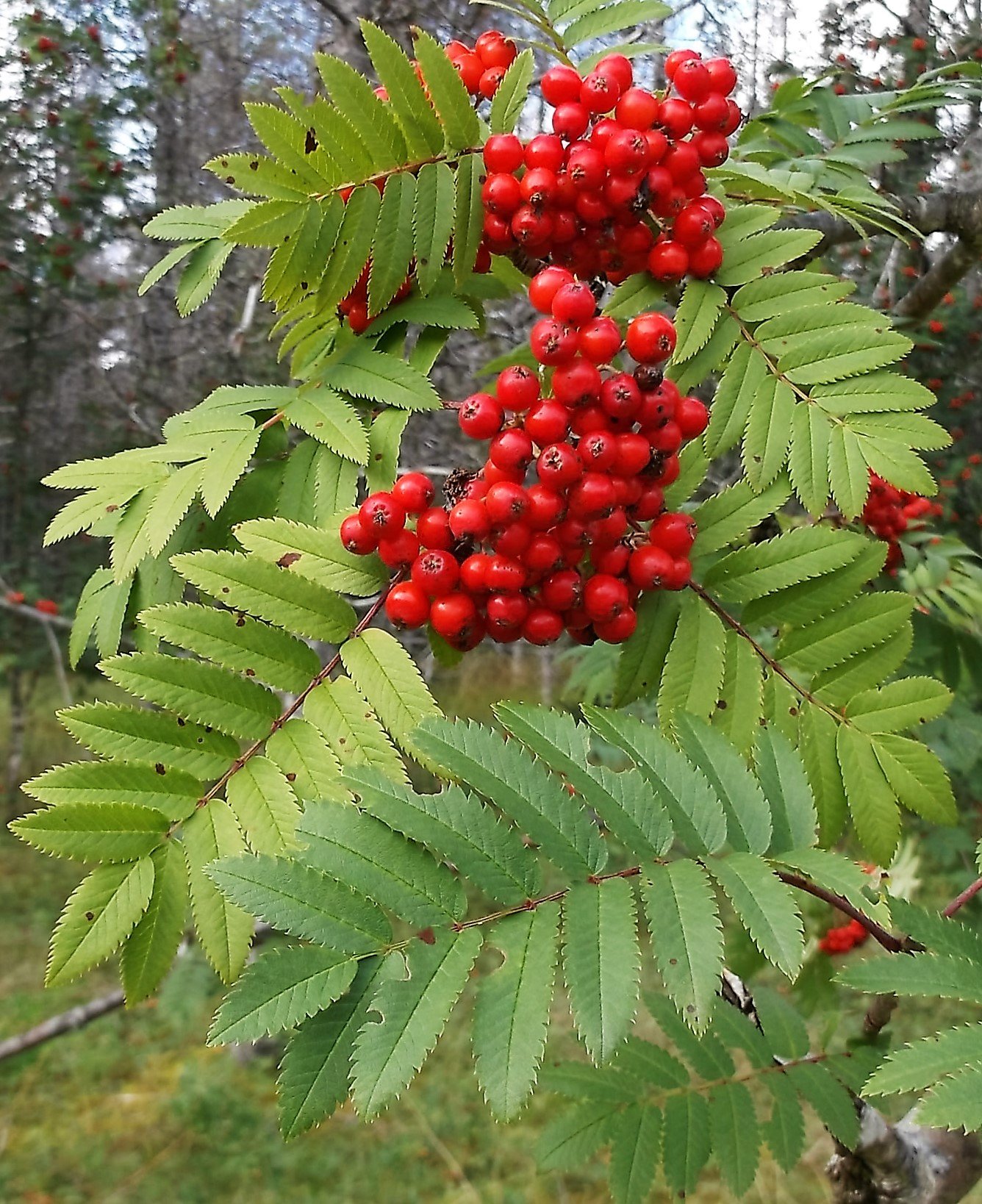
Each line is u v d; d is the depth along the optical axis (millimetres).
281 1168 796
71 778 170
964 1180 262
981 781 504
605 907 149
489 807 158
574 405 205
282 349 250
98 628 211
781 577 214
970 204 326
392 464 208
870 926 188
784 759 189
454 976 140
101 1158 806
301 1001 137
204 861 169
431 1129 833
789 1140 230
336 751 181
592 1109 228
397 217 214
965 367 818
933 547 394
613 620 208
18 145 1010
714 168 229
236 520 213
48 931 1154
